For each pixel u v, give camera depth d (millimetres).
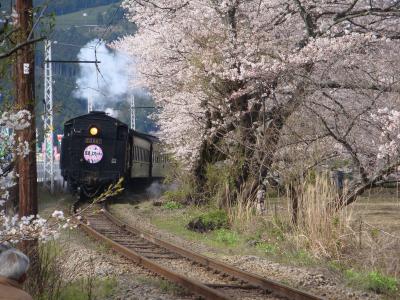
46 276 11766
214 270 15492
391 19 24672
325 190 19531
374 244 17875
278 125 21969
